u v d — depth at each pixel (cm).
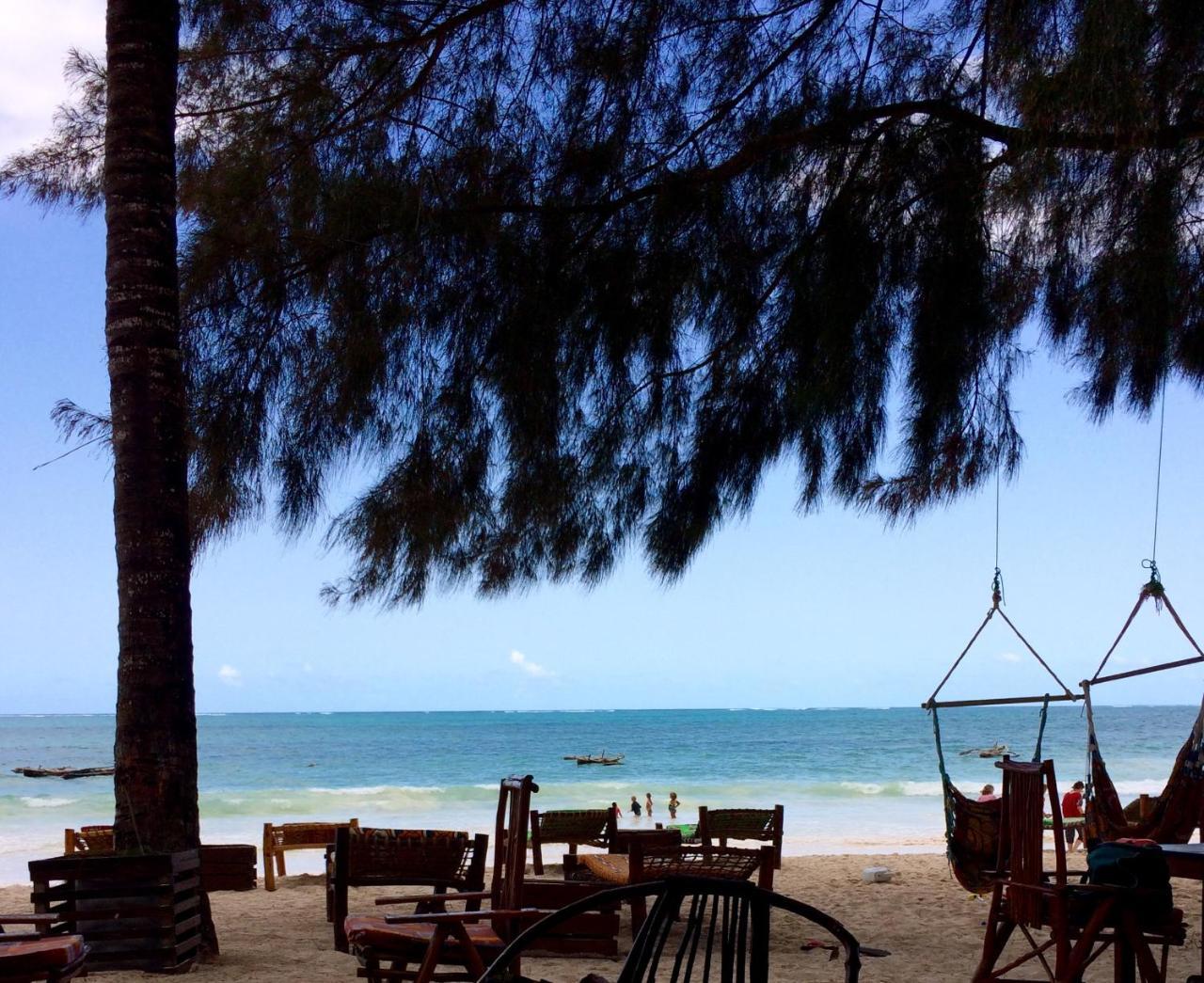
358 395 735
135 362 683
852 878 1165
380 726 13750
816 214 752
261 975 622
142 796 648
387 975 479
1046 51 636
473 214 717
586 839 918
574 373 749
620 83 727
